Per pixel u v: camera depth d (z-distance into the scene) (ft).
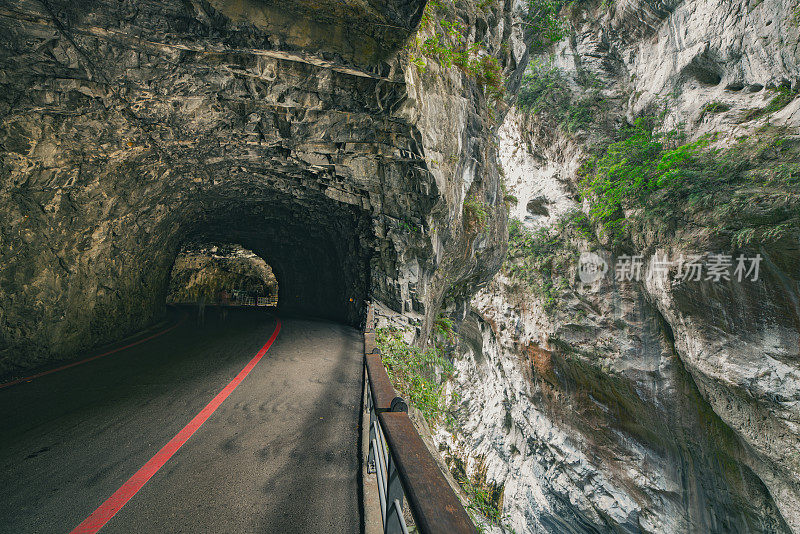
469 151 35.63
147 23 13.78
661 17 62.59
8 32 14.01
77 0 12.88
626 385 61.57
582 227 70.44
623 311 62.23
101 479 9.17
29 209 20.84
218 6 13.43
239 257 88.79
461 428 96.84
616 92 72.54
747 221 42.39
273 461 10.37
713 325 46.34
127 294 35.91
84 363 23.30
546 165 81.82
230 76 17.49
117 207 27.07
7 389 17.49
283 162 28.22
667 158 52.65
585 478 68.23
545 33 61.93
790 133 44.04
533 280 78.59
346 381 19.83
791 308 39.55
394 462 3.86
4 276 20.44
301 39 14.92
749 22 49.60
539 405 80.43
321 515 7.84
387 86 19.01
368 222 35.83
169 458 10.40
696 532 54.24
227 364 22.94
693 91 58.44
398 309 34.81
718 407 48.08
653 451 60.64
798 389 38.91
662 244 52.54
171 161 27.12
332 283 55.98
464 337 98.32
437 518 2.42
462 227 39.29
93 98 18.43
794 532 42.04
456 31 28.19
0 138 17.72
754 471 46.34
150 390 17.31
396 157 25.86
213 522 7.43
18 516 7.50
